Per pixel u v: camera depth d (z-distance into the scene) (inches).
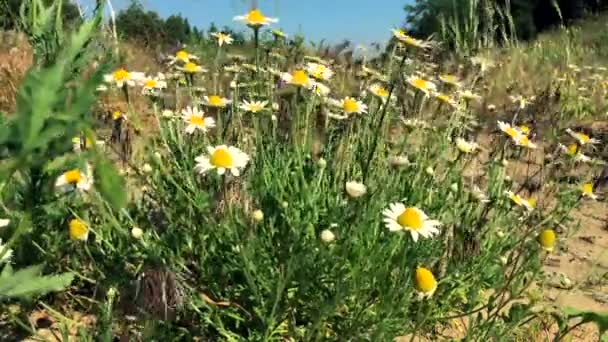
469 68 204.8
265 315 86.3
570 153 154.9
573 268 138.0
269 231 99.6
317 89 115.1
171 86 145.2
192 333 92.0
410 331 93.7
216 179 102.4
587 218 171.2
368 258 90.5
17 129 19.6
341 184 110.0
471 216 116.6
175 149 119.0
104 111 124.2
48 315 97.3
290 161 109.7
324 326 87.7
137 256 93.0
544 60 362.6
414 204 110.8
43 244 97.3
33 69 20.6
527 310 90.8
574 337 109.0
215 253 98.2
